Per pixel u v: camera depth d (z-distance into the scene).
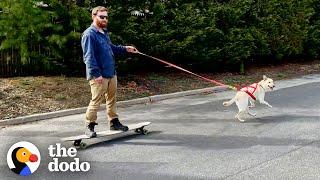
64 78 12.90
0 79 12.51
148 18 14.74
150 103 12.08
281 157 7.15
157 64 15.68
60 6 12.62
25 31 12.45
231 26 16.92
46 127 9.41
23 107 10.49
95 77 7.98
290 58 21.44
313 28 21.23
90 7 13.21
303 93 13.34
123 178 6.36
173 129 9.09
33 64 13.21
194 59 15.88
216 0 16.83
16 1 12.30
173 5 15.66
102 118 10.16
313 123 9.43
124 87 13.02
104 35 8.21
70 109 10.70
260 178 6.23
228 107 11.34
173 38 15.21
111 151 7.65
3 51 12.95
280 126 9.19
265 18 18.14
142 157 7.29
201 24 15.59
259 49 18.02
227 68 17.67
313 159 7.04
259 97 9.87
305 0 20.33
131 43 13.85
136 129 8.75
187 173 6.48
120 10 13.48
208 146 7.84
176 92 13.27
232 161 6.98
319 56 22.64
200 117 10.18
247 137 8.38
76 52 13.13
